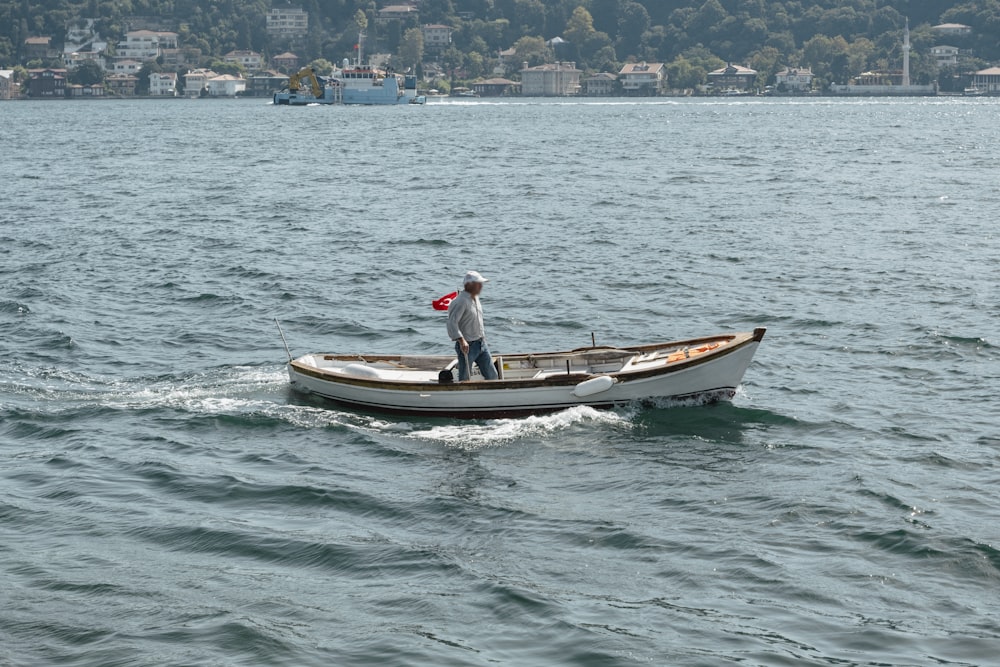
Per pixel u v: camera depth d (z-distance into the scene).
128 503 18.30
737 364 22.91
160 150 111.75
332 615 14.63
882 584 15.28
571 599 14.98
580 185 70.06
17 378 25.70
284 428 22.19
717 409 23.06
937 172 77.50
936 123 166.62
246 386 25.08
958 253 41.75
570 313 32.47
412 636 14.07
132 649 13.82
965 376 25.34
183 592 15.27
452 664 13.43
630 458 20.39
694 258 41.31
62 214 56.59
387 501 18.39
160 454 20.58
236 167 88.69
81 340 29.33
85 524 17.44
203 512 17.94
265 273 38.84
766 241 45.38
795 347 28.23
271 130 154.75
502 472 19.78
